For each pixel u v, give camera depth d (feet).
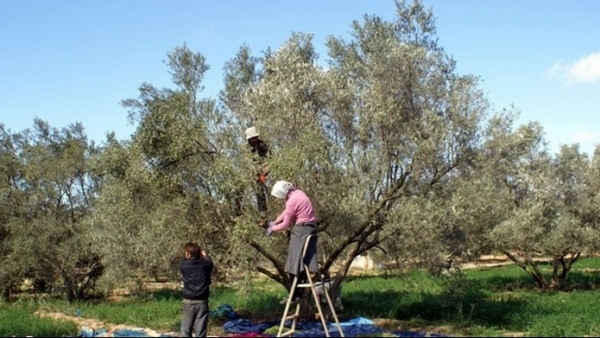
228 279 57.21
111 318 65.57
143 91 51.37
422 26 55.47
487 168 52.03
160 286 110.52
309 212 42.52
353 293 79.77
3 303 83.41
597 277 101.50
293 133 52.16
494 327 52.65
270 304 70.54
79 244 91.40
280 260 54.80
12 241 92.22
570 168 88.43
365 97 52.90
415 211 48.29
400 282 91.86
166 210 52.60
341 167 52.01
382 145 52.90
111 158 54.75
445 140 49.90
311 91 53.21
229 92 57.11
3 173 97.76
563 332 48.01
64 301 87.20
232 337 45.62
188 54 62.18
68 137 105.29
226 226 52.34
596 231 85.05
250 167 48.52
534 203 79.87
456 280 55.57
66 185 96.94
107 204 77.10
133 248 65.46
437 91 52.75
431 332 50.29
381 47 52.13
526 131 53.01
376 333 46.96
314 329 49.60
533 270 93.66
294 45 55.57
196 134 49.34
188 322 44.47
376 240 55.26
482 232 52.70
